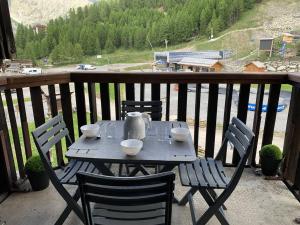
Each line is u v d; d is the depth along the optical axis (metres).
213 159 2.06
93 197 1.12
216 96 2.60
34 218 1.98
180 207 2.10
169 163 1.48
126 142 1.58
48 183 2.36
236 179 1.53
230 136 1.88
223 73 2.45
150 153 1.56
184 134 1.73
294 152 2.34
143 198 1.10
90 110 2.73
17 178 2.44
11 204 2.14
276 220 1.95
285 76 2.41
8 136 2.26
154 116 2.38
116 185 1.06
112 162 1.49
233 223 1.92
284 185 2.42
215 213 1.70
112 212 1.41
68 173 1.83
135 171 2.15
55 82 2.42
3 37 1.73
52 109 2.54
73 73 2.55
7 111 2.24
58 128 1.89
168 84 2.60
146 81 2.52
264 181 2.48
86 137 1.81
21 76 2.15
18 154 2.38
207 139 2.73
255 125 2.65
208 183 1.69
